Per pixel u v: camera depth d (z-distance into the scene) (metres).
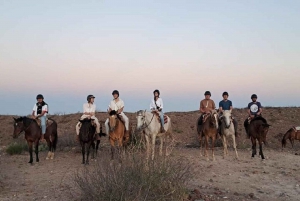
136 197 7.96
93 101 16.48
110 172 8.38
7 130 27.12
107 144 22.56
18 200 9.72
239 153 18.34
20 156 17.69
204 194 9.87
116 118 14.77
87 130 14.77
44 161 16.12
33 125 15.39
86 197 8.69
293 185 11.34
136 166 8.52
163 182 8.58
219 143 21.72
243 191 10.60
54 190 10.66
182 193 8.96
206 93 17.22
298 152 19.36
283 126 25.75
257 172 13.17
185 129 26.17
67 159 16.56
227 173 13.03
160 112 16.00
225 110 16.78
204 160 15.74
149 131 15.50
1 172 13.64
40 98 16.22
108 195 8.12
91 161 15.69
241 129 25.56
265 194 10.30
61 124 27.78
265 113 29.08
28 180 12.30
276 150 20.17
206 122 15.80
